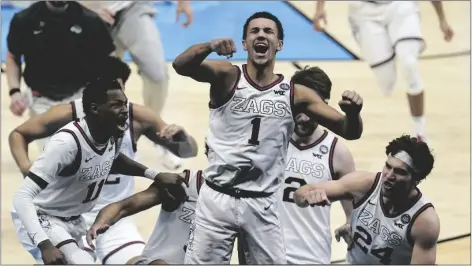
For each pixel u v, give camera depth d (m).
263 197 2.65
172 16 6.94
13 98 4.00
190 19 5.19
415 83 4.71
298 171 3.08
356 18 4.96
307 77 2.97
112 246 3.13
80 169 2.81
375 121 4.87
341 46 6.48
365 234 2.90
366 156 4.28
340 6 7.66
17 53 4.00
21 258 3.45
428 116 5.18
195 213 2.76
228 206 2.64
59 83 3.92
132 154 3.34
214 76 2.57
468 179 4.23
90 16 3.95
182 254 3.01
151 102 4.59
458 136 4.84
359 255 2.98
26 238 3.10
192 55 2.48
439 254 3.52
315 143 3.11
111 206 2.97
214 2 7.36
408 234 2.82
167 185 2.99
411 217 2.81
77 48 3.91
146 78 4.55
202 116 4.65
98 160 2.83
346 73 5.75
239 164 2.60
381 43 4.89
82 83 3.92
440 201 4.01
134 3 4.46
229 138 2.62
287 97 2.59
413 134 4.70
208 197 2.67
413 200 2.82
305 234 3.07
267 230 2.68
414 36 4.76
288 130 2.63
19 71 4.05
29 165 3.20
